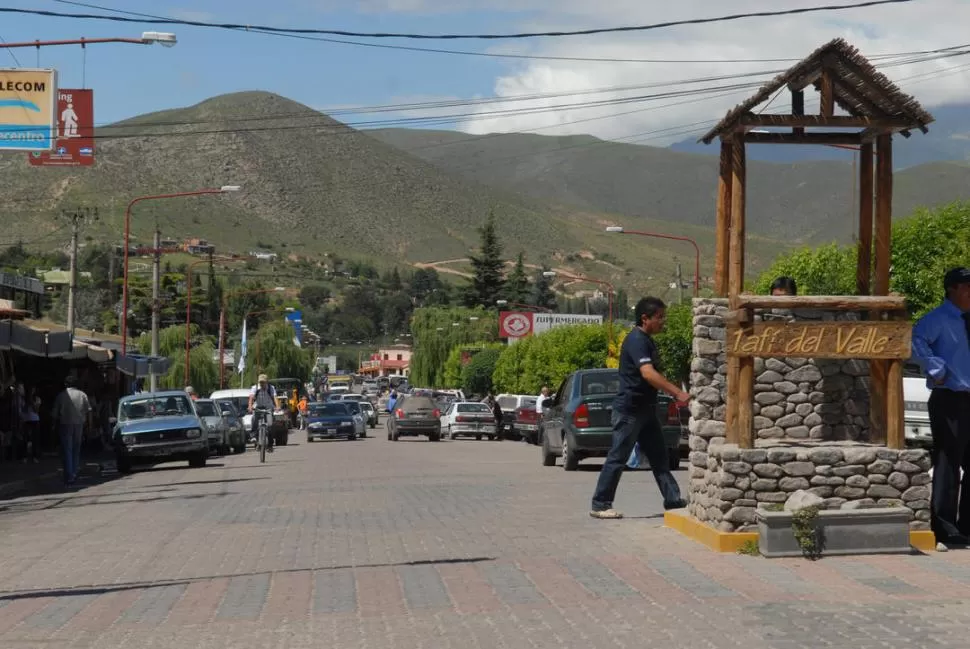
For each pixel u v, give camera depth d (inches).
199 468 1149.1
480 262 5526.6
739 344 401.1
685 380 1620.3
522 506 588.1
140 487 882.8
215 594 356.5
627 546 422.0
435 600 333.1
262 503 662.5
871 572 356.2
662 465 506.0
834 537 385.7
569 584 350.0
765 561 378.3
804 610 303.9
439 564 396.2
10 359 1181.1
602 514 513.0
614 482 513.0
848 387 455.8
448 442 1920.5
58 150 1283.2
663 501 558.6
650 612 307.4
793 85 418.6
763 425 457.1
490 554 414.3
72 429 930.7
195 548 465.1
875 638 271.7
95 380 1705.2
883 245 420.8
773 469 400.2
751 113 413.7
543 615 308.0
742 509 400.8
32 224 7219.5
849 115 425.4
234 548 459.5
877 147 422.0
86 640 297.6
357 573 384.2
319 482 835.4
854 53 401.4
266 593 354.3
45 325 1346.0
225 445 1427.2
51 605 350.9
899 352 402.0
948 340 406.0
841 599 317.4
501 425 2065.7
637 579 354.3
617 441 507.5
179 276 4261.8
